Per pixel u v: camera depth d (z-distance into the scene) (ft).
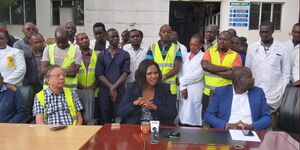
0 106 8.61
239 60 10.20
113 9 22.45
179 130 6.57
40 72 11.14
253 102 7.83
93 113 8.85
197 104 11.38
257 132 6.57
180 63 11.33
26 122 8.87
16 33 23.75
